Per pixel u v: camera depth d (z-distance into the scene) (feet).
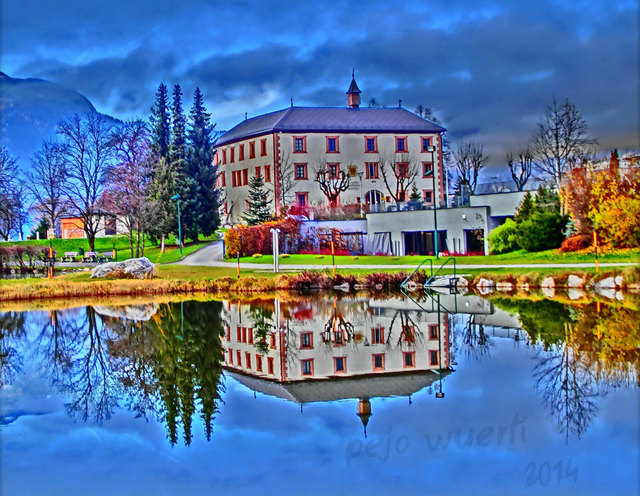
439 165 289.74
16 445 47.14
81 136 244.01
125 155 245.86
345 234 211.00
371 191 281.95
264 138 278.87
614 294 117.50
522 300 114.11
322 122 280.92
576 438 45.09
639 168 167.94
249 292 144.97
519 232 177.88
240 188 291.79
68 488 39.96
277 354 75.66
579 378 59.00
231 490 39.42
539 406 51.85
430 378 61.77
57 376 67.21
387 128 284.00
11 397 59.57
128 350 79.92
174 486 39.88
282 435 48.14
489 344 76.07
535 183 193.26
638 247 158.30
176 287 146.51
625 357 66.49
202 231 260.21
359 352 75.41
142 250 220.84
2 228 251.19
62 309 121.29
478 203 198.39
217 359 73.61
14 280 160.15
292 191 276.00
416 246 208.85
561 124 231.09
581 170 173.58
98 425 51.42
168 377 66.03
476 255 187.01
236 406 55.47
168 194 248.32
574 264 148.77
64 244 269.64
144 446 46.68
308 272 150.71
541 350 71.10
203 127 270.87
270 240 206.80
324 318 101.35
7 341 87.40
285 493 38.91
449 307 109.09
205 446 46.29
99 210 239.50
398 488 38.96
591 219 165.37
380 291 139.64
